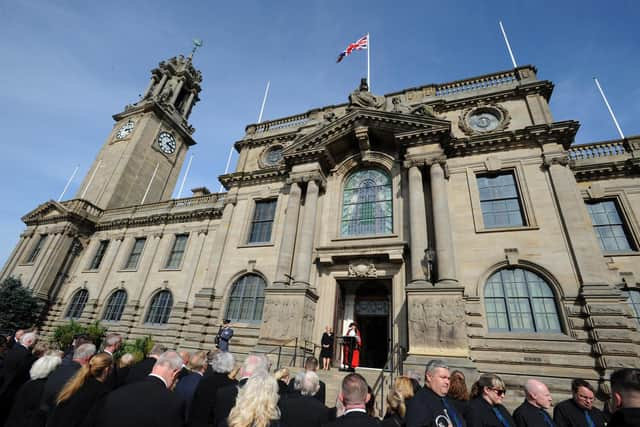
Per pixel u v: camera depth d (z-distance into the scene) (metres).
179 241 29.52
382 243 17.67
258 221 23.47
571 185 16.20
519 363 13.48
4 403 6.40
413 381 6.52
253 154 27.45
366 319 20.09
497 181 18.11
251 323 19.56
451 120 21.14
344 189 21.80
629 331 12.53
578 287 14.12
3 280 32.66
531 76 20.70
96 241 33.91
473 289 15.54
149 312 26.53
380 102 23.66
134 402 3.60
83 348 5.85
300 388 5.68
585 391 5.56
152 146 46.34
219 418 4.65
